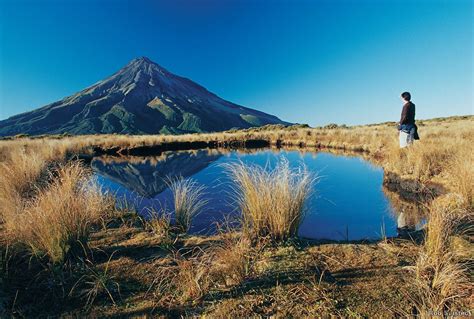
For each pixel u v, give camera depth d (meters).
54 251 3.14
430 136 13.41
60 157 11.51
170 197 7.14
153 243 3.75
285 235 3.75
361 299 2.48
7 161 8.54
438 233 3.01
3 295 2.63
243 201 4.45
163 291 2.73
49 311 2.50
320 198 6.67
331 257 3.25
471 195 4.66
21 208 4.21
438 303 2.35
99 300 2.63
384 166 10.15
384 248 3.45
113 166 13.20
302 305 2.44
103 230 4.23
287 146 22.78
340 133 22.58
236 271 2.85
